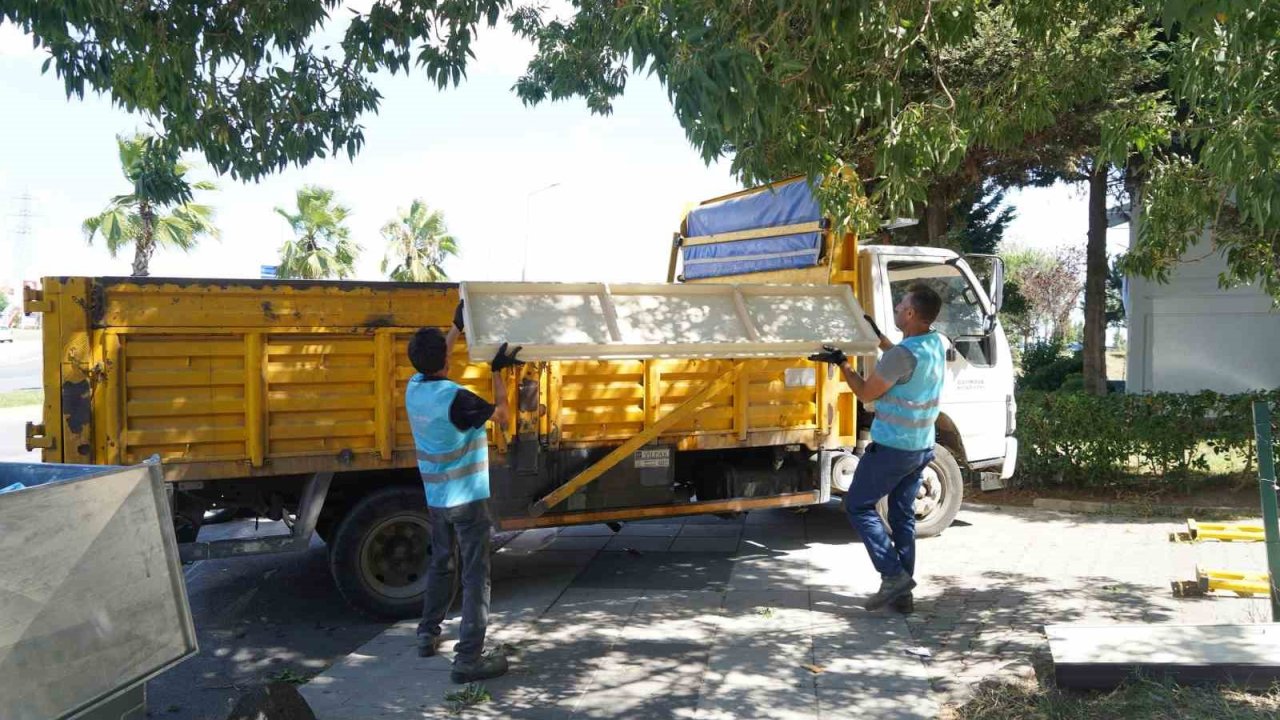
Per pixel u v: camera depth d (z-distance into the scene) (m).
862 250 7.68
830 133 5.75
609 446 6.65
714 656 5.19
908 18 5.90
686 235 9.16
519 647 5.43
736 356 5.75
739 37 4.86
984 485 8.41
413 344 5.04
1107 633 4.68
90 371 5.29
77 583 2.65
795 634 5.54
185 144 7.74
